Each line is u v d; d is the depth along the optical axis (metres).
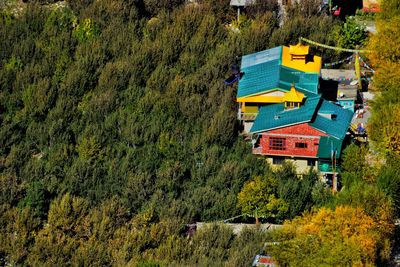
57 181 173.25
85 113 190.12
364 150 171.62
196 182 174.00
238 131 186.38
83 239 160.38
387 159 170.50
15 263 155.25
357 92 191.38
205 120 186.12
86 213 164.62
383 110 176.62
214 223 162.88
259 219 166.38
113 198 167.75
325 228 147.88
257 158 177.62
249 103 185.75
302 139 175.25
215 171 175.25
